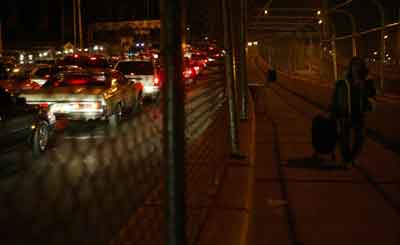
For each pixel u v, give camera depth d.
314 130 10.04
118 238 4.36
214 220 5.79
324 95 21.69
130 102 17.55
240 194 6.80
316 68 35.47
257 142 12.45
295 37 36.62
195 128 6.21
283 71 42.88
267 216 6.79
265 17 26.05
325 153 10.04
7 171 2.62
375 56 26.70
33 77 23.92
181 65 3.00
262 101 24.12
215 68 8.01
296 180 8.63
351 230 6.26
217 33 9.19
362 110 9.44
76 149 2.95
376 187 8.16
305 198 7.59
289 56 40.94
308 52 37.62
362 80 9.47
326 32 26.34
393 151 10.99
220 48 9.28
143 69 23.83
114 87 15.94
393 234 6.12
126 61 24.03
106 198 4.52
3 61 32.69
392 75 25.45
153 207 4.68
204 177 6.53
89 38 56.53
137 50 44.12
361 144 9.48
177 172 3.03
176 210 3.05
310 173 9.13
